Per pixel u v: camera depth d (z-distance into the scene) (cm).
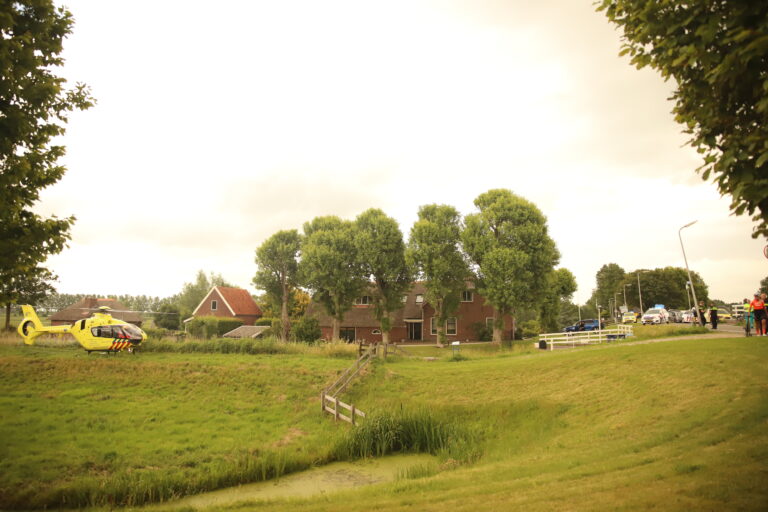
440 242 4684
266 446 1720
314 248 4906
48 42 866
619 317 9694
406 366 2705
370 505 841
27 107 826
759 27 470
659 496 633
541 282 4394
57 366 2472
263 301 7362
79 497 1273
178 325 6962
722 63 501
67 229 909
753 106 541
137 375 2439
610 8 660
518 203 4481
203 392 2305
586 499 677
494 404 1938
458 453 1549
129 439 1702
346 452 1691
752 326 3178
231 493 1359
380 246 4869
